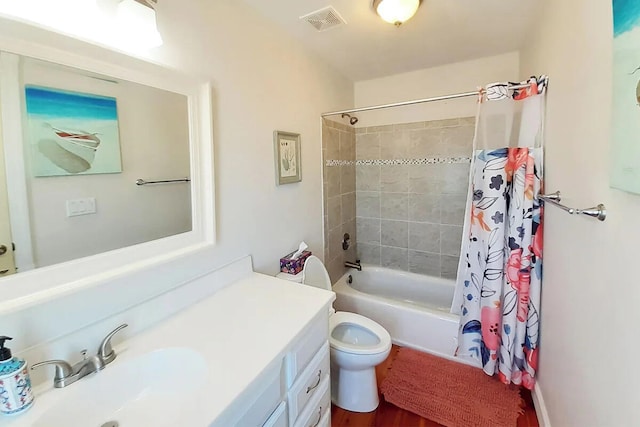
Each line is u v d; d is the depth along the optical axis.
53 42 0.81
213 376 0.82
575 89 1.07
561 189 1.25
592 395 0.90
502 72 2.27
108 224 0.98
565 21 1.20
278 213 1.82
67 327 0.87
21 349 0.78
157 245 1.12
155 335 1.03
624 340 0.70
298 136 1.96
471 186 1.80
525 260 1.62
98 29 0.91
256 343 0.97
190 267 1.26
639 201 0.63
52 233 0.85
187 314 1.17
